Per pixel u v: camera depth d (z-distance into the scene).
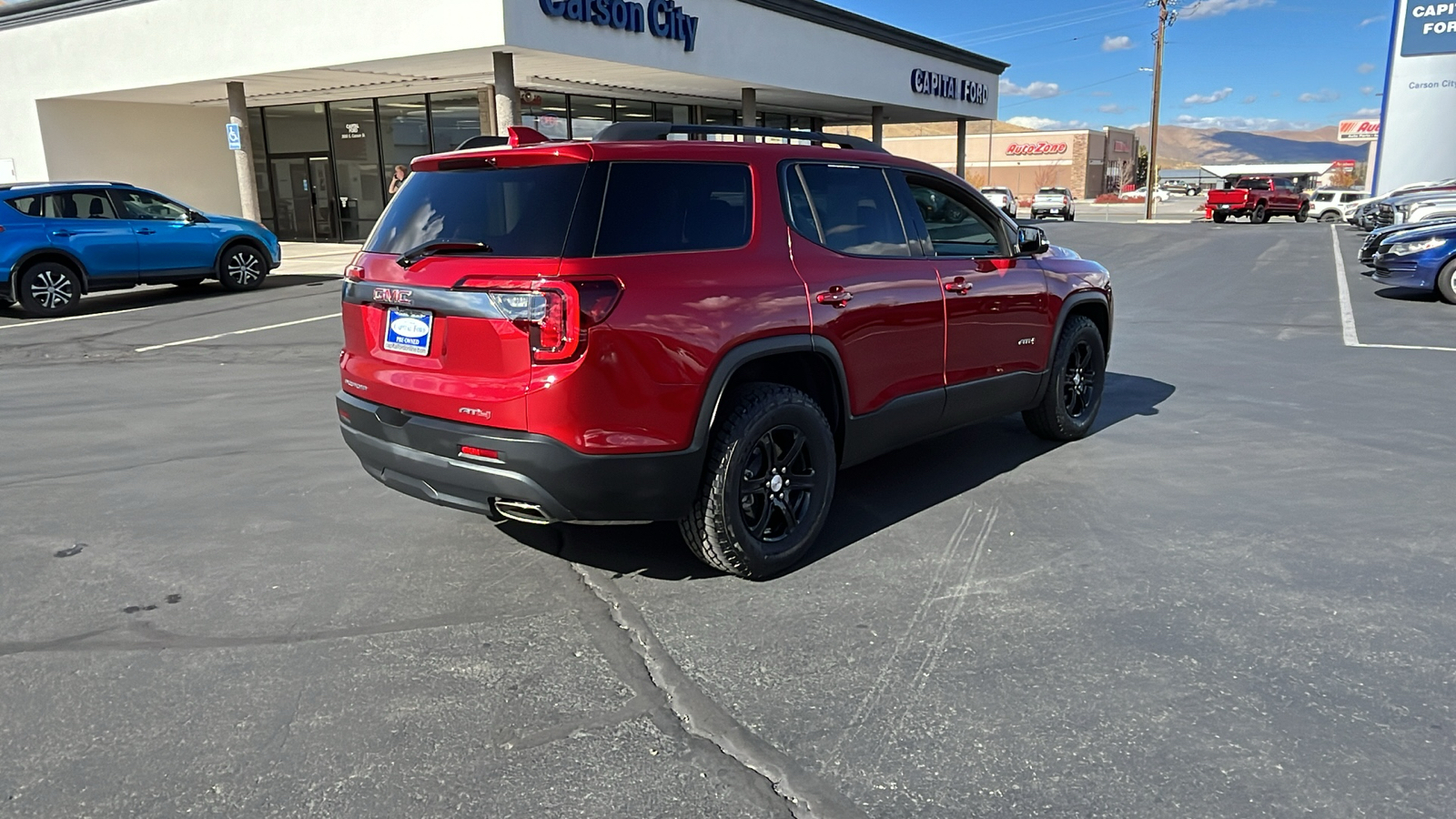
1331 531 4.29
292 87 20.14
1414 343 9.22
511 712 2.89
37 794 2.49
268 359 8.80
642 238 3.44
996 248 5.12
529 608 3.61
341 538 4.32
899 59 26.42
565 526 4.48
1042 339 5.33
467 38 15.18
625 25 17.06
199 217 13.46
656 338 3.37
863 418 4.21
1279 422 6.25
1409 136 34.09
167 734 2.77
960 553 4.10
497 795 2.49
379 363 3.77
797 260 3.92
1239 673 3.05
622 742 2.73
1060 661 3.16
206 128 23.59
